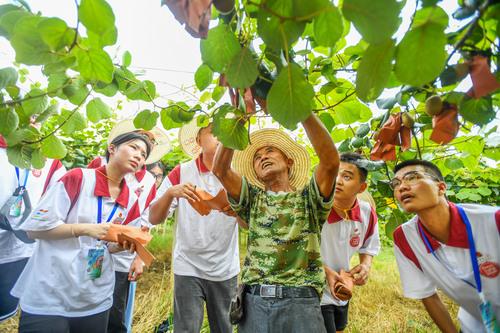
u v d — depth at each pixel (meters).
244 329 1.76
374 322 3.98
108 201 2.34
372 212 2.88
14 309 2.99
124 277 3.18
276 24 0.75
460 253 1.89
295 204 1.85
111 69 0.89
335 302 2.61
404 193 1.87
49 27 0.75
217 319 2.85
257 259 1.81
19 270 2.98
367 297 4.67
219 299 2.85
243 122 1.20
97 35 0.80
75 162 5.12
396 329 3.80
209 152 2.85
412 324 3.86
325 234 2.57
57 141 1.51
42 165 1.55
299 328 1.61
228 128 1.19
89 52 0.85
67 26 0.76
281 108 0.80
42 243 2.14
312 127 1.53
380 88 0.73
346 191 2.43
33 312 2.03
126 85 1.49
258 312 1.69
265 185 2.08
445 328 2.11
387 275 5.68
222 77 1.17
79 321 2.20
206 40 0.92
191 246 2.78
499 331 1.73
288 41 0.75
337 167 1.66
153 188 3.23
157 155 3.76
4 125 1.24
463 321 2.19
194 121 3.07
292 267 1.74
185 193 2.31
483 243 1.81
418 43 0.66
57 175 2.94
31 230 2.00
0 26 0.93
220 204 2.20
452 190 4.83
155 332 3.46
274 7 0.72
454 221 1.86
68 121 1.58
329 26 0.72
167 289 4.64
